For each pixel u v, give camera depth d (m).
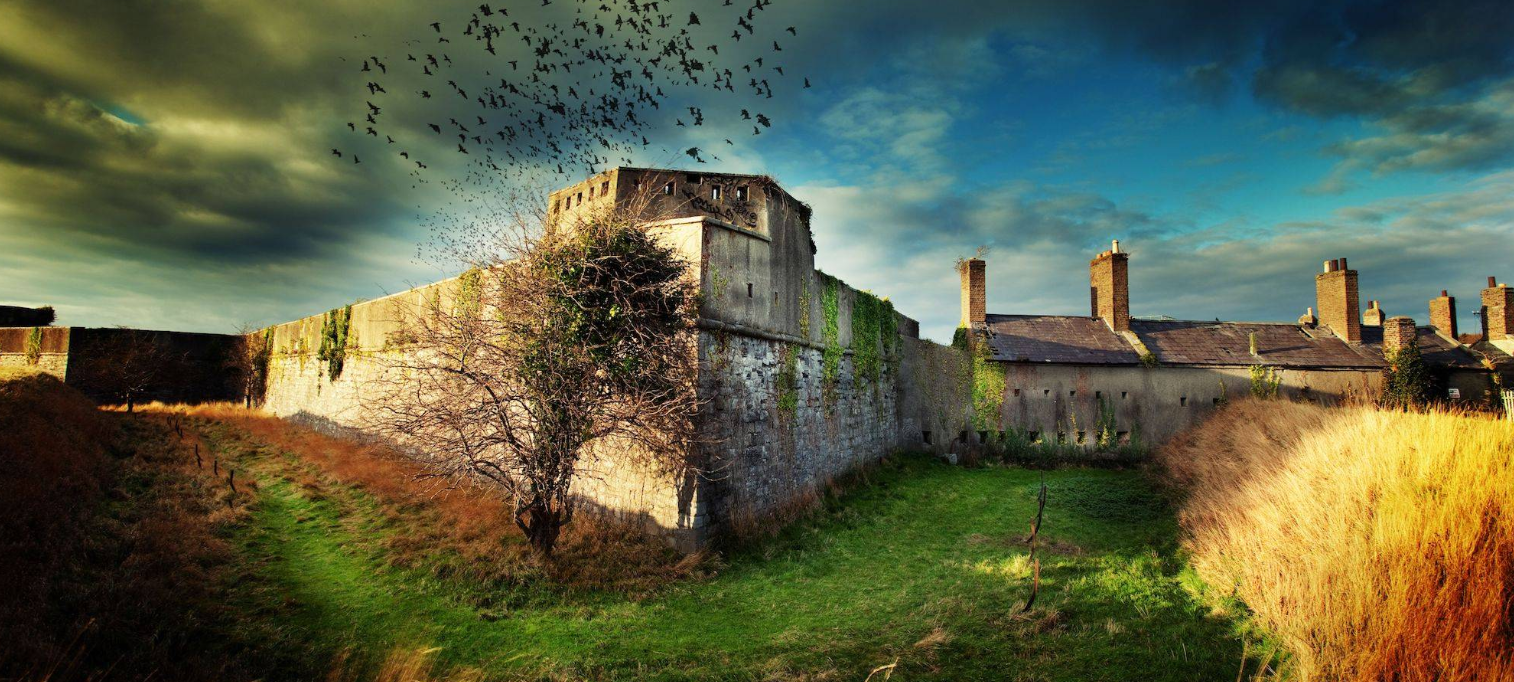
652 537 10.31
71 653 5.30
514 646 6.72
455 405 8.84
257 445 18.11
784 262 13.71
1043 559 9.25
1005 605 7.40
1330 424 10.42
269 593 7.65
